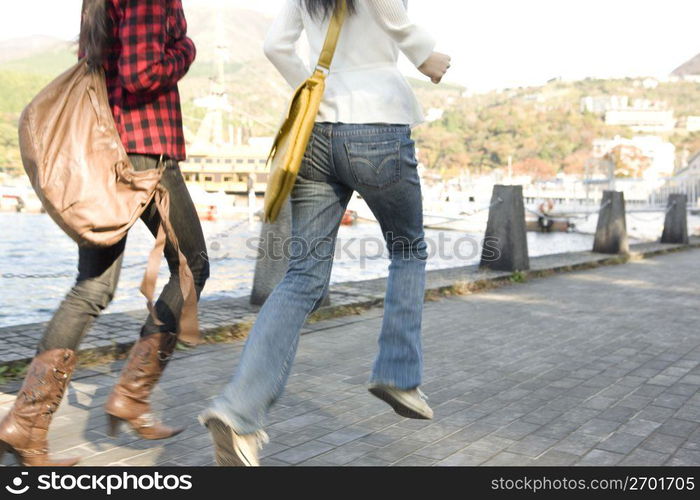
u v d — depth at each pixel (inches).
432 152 6771.7
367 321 194.9
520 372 138.6
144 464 86.3
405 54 71.9
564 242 879.1
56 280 267.4
